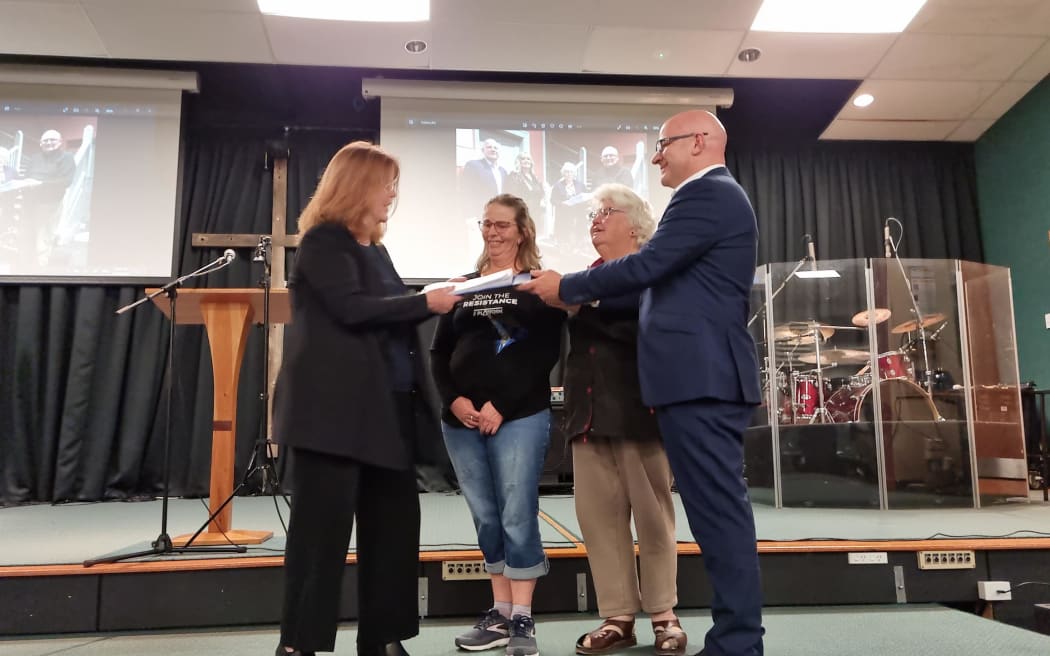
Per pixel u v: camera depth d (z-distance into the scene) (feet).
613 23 15.37
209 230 17.54
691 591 8.20
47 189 16.81
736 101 19.25
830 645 6.63
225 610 7.79
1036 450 17.19
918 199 19.95
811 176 19.66
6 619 7.56
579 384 6.71
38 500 15.94
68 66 16.96
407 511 5.51
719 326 5.61
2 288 16.49
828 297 13.08
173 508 13.88
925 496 12.40
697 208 5.66
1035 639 6.81
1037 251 17.97
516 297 6.54
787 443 12.79
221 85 18.01
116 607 7.68
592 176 18.33
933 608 8.16
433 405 16.46
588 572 8.17
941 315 12.92
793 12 15.02
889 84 17.47
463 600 8.02
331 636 4.82
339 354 4.99
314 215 5.31
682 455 5.54
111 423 16.25
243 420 16.63
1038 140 17.76
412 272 17.52
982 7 14.76
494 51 16.35
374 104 18.54
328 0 14.60
